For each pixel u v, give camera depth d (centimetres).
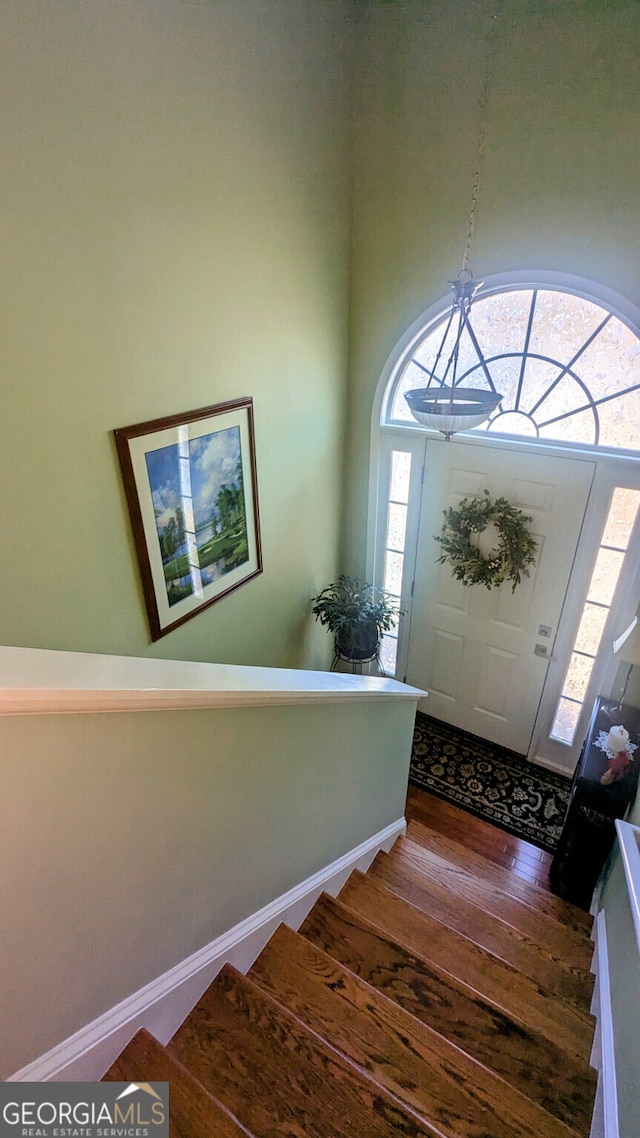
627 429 292
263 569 320
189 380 236
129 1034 139
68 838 111
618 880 233
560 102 242
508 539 332
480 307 308
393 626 391
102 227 184
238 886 175
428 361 337
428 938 229
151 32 182
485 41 246
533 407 314
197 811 148
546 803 357
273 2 223
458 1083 159
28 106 155
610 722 297
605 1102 158
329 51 259
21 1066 112
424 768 381
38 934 109
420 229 297
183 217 212
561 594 336
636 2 215
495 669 380
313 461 342
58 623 204
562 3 226
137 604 238
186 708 133
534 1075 174
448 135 271
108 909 126
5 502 176
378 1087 145
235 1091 144
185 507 249
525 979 214
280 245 266
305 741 195
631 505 299
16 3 146
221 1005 163
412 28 258
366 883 252
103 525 212
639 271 255
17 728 96
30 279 167
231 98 218
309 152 267
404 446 358
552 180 257
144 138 189
